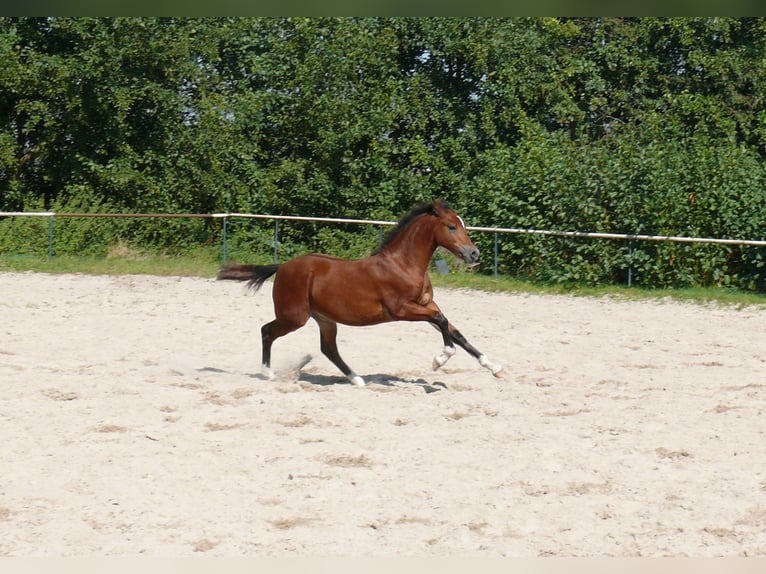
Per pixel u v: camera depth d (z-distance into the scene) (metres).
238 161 26.39
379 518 6.38
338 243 24.70
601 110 29.66
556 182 21.23
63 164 26.33
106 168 25.44
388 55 27.00
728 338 14.47
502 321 16.14
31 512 6.46
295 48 27.03
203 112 25.73
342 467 7.50
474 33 26.77
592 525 6.26
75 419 8.91
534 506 6.61
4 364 11.55
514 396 10.05
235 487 7.00
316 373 11.55
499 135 27.66
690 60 28.22
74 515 6.41
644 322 16.14
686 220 20.23
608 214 20.84
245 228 24.94
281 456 7.76
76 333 14.31
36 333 14.20
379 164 25.80
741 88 28.42
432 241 10.16
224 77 28.08
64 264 22.38
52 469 7.40
